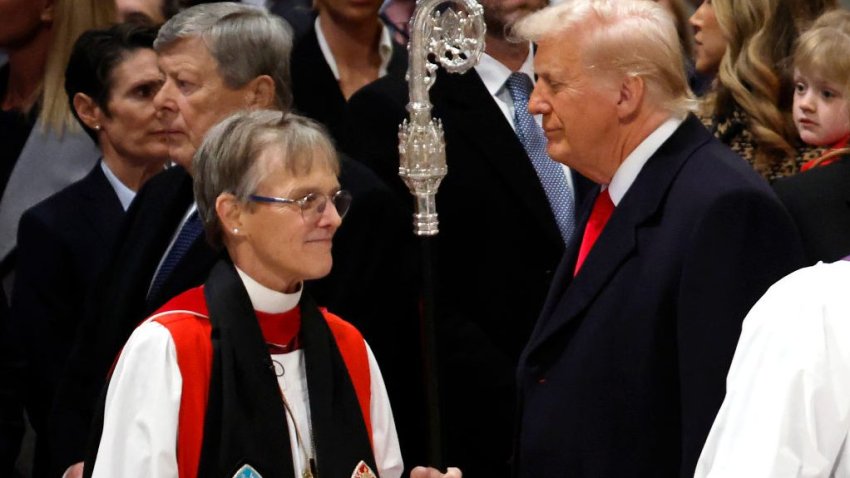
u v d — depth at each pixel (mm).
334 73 13219
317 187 7969
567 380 8953
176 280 10039
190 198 10578
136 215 10906
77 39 12586
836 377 6660
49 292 11781
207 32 10406
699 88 13867
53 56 13680
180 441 7762
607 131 9078
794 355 6715
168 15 14562
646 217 8836
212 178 8070
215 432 7789
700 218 8539
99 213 12078
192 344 7887
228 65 10383
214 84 10422
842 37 10070
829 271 7035
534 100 9281
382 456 8617
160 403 7711
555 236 11250
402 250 10633
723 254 8469
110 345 10516
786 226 8555
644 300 8664
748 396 6809
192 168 8328
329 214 8016
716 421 6996
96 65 12172
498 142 11297
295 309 8297
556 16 9180
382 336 10617
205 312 8070
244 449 7797
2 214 13477
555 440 8938
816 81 10180
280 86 10633
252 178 7914
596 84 8992
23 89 14203
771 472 6566
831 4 11586
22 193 13500
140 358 7812
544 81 9219
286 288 8219
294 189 7902
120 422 7727
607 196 9484
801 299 6883
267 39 10508
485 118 11344
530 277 11266
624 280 8820
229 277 8094
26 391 11250
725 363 8352
